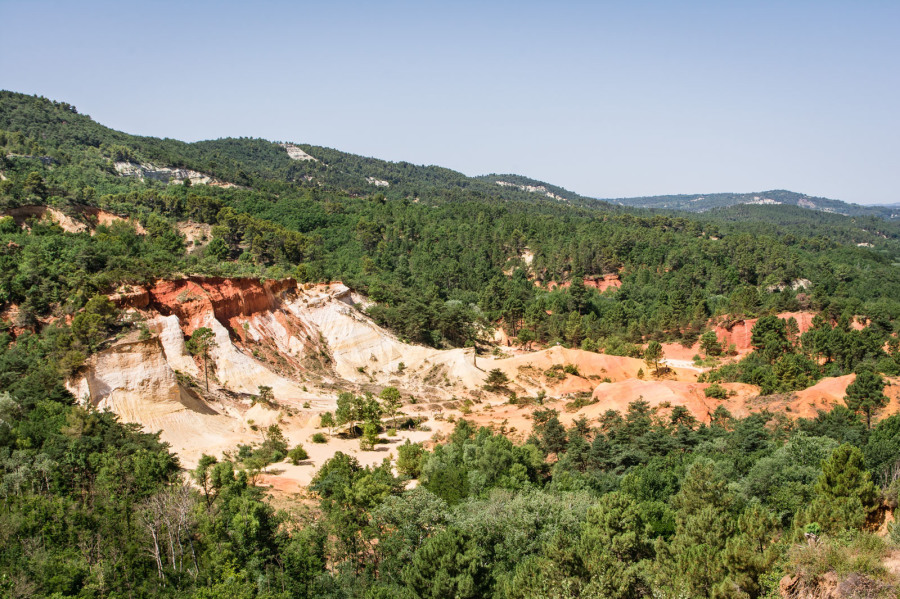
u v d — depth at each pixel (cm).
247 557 4206
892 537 3406
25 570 3906
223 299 10088
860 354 11669
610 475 6075
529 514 4441
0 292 8175
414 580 3744
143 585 4019
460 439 7312
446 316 13438
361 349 11456
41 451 5391
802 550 3291
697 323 15200
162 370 7612
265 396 8862
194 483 5531
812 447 5628
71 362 7006
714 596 3250
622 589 3309
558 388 11188
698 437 6762
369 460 7275
